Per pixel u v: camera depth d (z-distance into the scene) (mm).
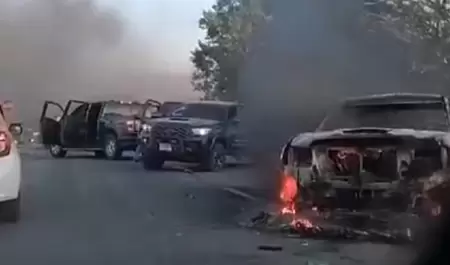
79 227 9055
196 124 18219
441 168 7352
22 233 8617
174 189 13461
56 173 17297
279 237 8078
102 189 13500
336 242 7695
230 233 8500
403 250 7285
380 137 7488
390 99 9031
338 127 9164
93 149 23969
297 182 7832
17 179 8953
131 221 9500
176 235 8430
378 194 7480
